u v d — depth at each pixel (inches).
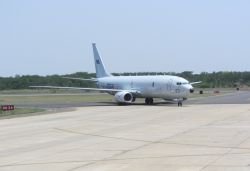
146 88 3159.5
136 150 1009.5
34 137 1294.3
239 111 2228.1
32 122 1806.1
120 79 3420.3
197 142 1122.0
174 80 2979.8
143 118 1893.5
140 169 789.9
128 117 1963.6
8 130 1504.7
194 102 3312.0
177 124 1599.4
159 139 1194.0
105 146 1084.5
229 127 1466.5
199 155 924.6
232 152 952.9
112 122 1728.6
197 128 1451.8
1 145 1139.3
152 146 1067.9
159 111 2338.8
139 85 3216.0
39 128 1547.7
